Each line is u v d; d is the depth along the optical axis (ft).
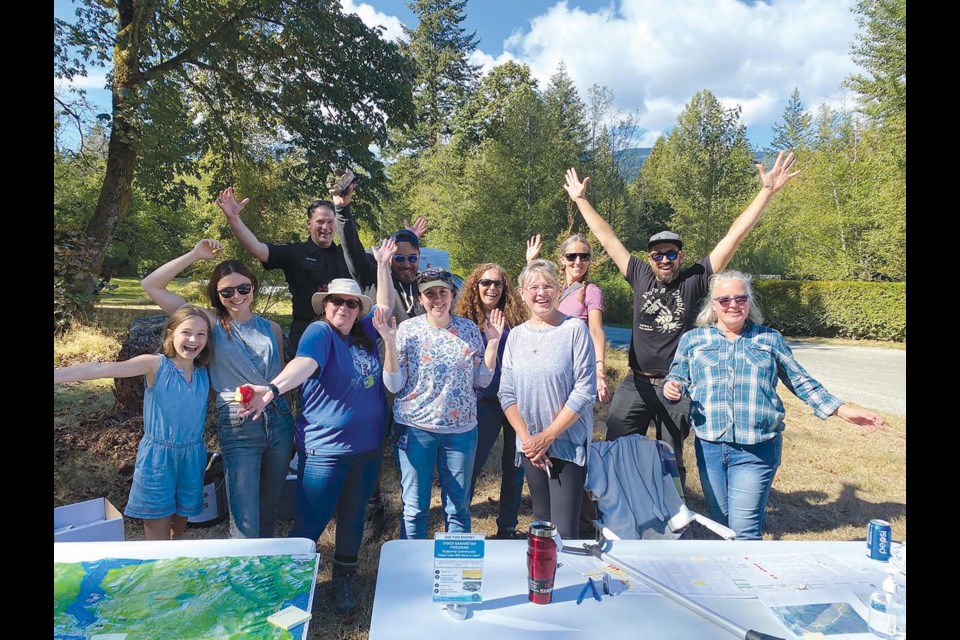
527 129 81.76
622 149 93.09
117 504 13.30
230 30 38.11
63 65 31.65
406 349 9.63
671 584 5.65
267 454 9.65
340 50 41.93
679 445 11.93
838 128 99.81
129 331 18.06
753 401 9.09
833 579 5.80
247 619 4.85
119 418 17.69
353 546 9.69
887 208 64.85
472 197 81.35
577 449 9.25
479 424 11.59
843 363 43.45
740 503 9.27
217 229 40.47
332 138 42.52
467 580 5.09
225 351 9.27
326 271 13.00
